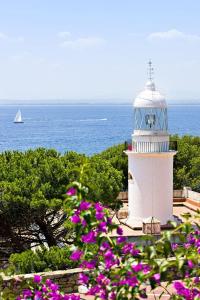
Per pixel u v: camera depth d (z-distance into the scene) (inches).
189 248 389.4
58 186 1186.0
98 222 368.8
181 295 380.2
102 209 372.5
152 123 1274.6
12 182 1166.3
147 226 1158.3
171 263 345.1
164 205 1272.1
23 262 877.2
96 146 6269.7
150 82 1307.8
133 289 352.8
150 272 346.0
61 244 1295.5
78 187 375.2
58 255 898.7
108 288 373.7
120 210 1314.0
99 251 387.5
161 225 1222.9
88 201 379.2
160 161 1263.5
